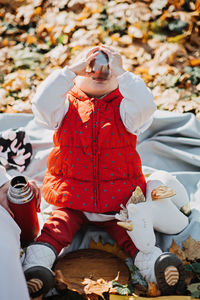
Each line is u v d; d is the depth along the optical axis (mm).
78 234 2184
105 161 1983
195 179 2508
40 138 2770
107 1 4074
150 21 3814
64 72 1941
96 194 1986
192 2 3863
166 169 2656
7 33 3889
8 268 1464
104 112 1983
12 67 3559
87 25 3867
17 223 1949
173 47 3584
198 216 2230
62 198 1993
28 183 1926
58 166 2049
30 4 4145
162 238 2127
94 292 1828
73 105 2023
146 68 3451
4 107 3166
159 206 2004
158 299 1782
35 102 1953
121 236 2025
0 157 2543
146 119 2000
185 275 1859
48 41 3822
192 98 3152
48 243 1900
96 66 1914
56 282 1841
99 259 2033
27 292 1512
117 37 3738
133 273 1917
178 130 2713
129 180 2043
